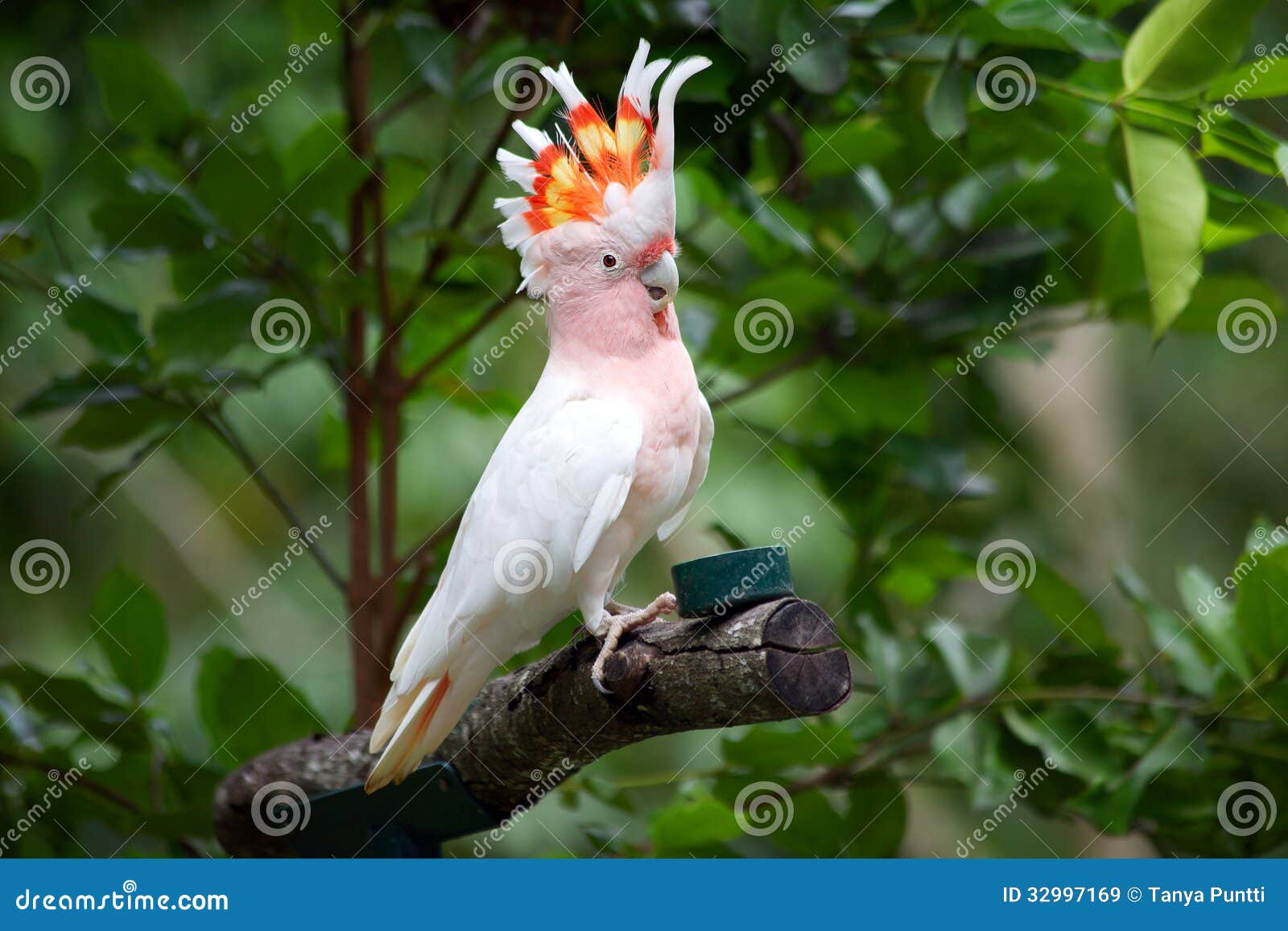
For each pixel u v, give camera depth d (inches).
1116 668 352.8
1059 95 330.6
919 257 402.3
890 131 381.7
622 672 235.5
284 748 311.6
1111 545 639.1
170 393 362.6
